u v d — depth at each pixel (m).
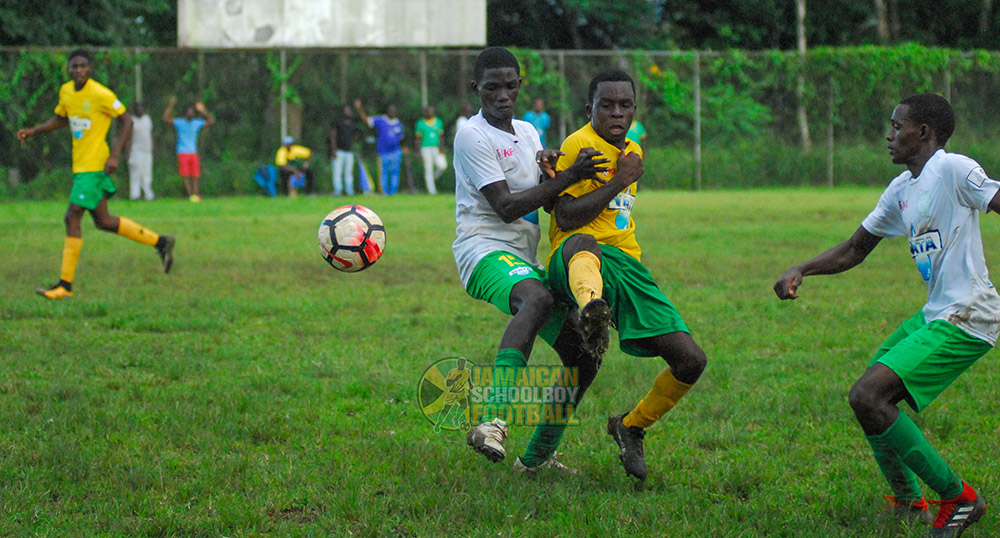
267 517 10.57
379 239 12.84
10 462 11.95
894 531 10.34
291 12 66.81
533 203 11.26
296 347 19.23
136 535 10.03
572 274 10.83
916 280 27.81
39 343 19.17
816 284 27.20
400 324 21.53
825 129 73.62
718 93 72.88
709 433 13.67
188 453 12.70
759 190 69.88
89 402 14.88
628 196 11.75
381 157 64.69
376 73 67.19
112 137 60.34
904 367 10.08
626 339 11.36
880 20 96.81
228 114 64.69
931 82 73.06
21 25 69.50
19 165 60.62
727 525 10.36
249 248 34.69
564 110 70.06
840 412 14.80
